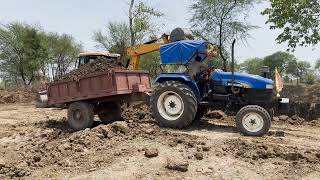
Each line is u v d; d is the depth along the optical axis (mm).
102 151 8133
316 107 14562
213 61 11875
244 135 9766
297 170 7156
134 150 8047
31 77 41469
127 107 13555
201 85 10750
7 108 21062
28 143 9836
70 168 7422
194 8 26422
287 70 46438
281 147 8391
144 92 11383
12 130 12094
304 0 16547
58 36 47375
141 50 13406
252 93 10242
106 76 10711
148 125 10633
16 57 40969
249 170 7133
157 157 7621
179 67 10922
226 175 6902
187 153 7840
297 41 17672
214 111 12984
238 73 10594
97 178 6848
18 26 41438
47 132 11070
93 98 11133
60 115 16438
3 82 42500
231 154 7875
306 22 17250
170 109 10516
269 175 6938
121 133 9328
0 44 41031
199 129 10578
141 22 25625
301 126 12148
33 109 19516
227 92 10484
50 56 43531
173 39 11844
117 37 37125
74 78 11352
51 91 11984
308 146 8820
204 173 6969
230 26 26219
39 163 7762
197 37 26109
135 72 11398
